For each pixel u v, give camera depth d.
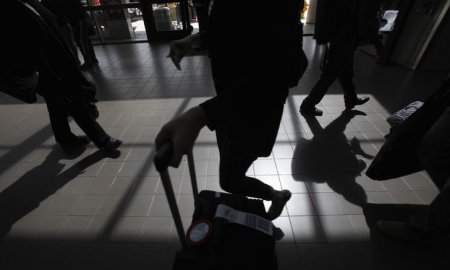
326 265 1.54
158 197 2.04
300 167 2.28
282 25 0.79
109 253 1.67
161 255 1.63
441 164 1.33
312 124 2.88
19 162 2.52
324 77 2.80
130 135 2.86
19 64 1.79
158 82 4.31
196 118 0.67
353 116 3.00
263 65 0.80
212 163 2.35
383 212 1.84
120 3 6.86
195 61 5.25
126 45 7.10
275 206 1.56
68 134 2.63
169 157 0.63
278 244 1.66
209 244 0.89
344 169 2.24
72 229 1.83
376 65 4.55
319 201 1.95
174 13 7.09
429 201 1.92
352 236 1.69
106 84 4.35
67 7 4.65
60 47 1.99
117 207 1.98
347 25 2.46
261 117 0.91
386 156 1.69
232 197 1.13
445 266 1.51
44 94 2.16
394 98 3.38
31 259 1.66
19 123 3.22
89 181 2.24
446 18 3.71
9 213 1.98
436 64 4.11
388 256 1.57
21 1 1.72
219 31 0.88
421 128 1.50
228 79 0.98
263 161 2.36
